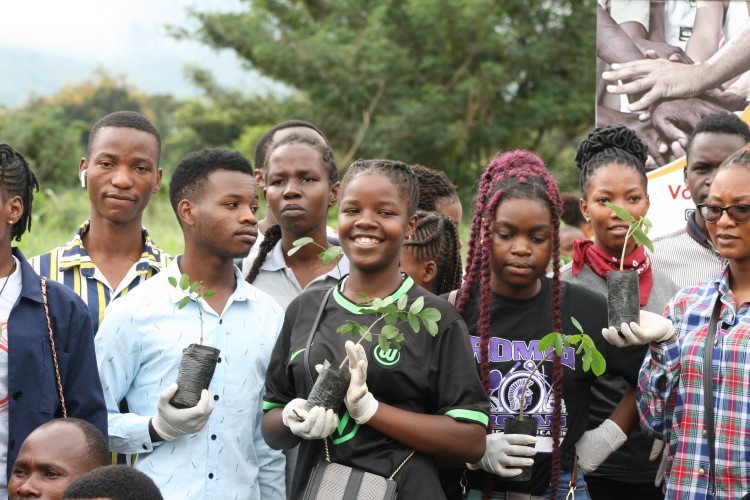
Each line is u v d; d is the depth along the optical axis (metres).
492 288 4.77
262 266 5.85
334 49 26.31
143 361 4.79
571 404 4.68
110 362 4.76
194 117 32.03
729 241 4.46
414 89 27.14
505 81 26.28
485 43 26.73
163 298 4.87
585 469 4.72
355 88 25.91
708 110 6.45
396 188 4.46
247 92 30.12
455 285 5.71
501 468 4.37
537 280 4.78
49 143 23.42
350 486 4.12
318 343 4.38
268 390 4.64
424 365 4.32
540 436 4.59
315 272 5.80
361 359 4.10
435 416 4.23
